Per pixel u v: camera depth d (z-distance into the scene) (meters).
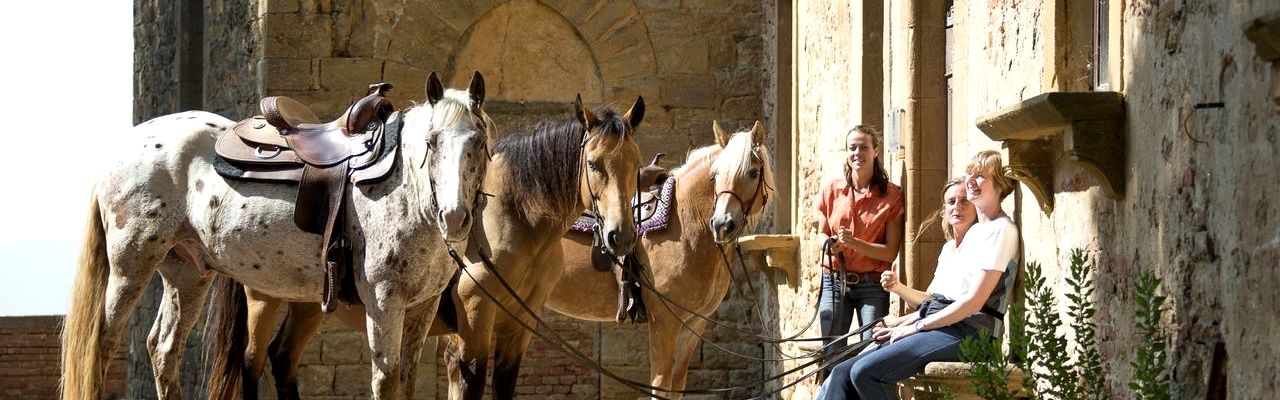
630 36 12.68
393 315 6.28
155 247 7.02
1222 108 4.32
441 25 12.41
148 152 7.06
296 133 6.78
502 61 12.58
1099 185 5.48
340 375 12.01
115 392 17.62
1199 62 4.51
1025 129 5.67
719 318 12.56
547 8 12.60
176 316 7.29
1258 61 4.05
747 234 11.94
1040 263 6.19
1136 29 5.12
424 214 6.14
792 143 11.55
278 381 7.98
